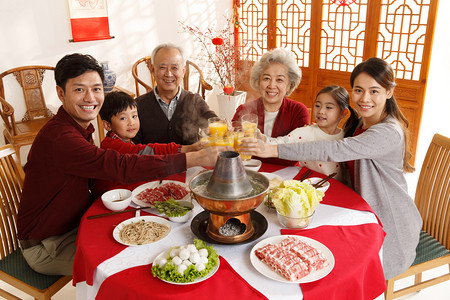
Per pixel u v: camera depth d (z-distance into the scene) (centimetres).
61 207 167
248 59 552
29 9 367
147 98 260
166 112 264
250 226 138
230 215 127
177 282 112
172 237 139
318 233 139
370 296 131
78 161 160
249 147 168
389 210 174
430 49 371
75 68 160
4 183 185
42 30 379
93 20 408
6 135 344
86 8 400
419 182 202
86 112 168
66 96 165
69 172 163
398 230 174
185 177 189
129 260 126
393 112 182
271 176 183
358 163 178
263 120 230
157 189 169
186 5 488
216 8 523
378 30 411
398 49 398
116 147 199
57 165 161
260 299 108
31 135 332
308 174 183
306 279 114
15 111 374
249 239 133
